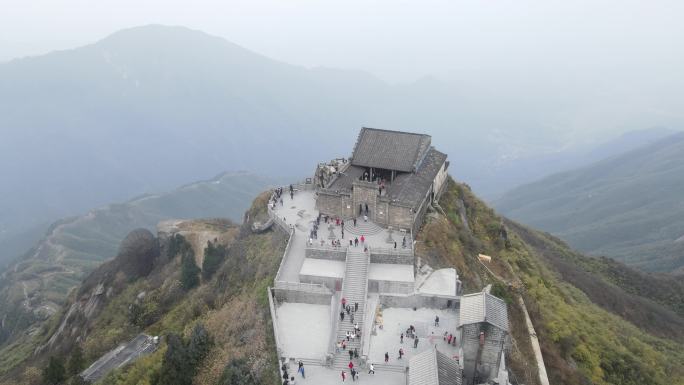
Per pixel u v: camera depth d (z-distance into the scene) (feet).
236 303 227.20
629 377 235.81
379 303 212.02
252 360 183.83
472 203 367.86
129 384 211.61
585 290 380.78
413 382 155.12
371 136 309.42
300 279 220.23
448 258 246.06
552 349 223.51
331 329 196.24
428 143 317.01
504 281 258.16
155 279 375.04
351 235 254.68
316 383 171.73
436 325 200.44
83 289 416.26
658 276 532.32
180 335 225.97
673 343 321.93
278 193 316.60
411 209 249.75
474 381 171.94
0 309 643.86
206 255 321.73
